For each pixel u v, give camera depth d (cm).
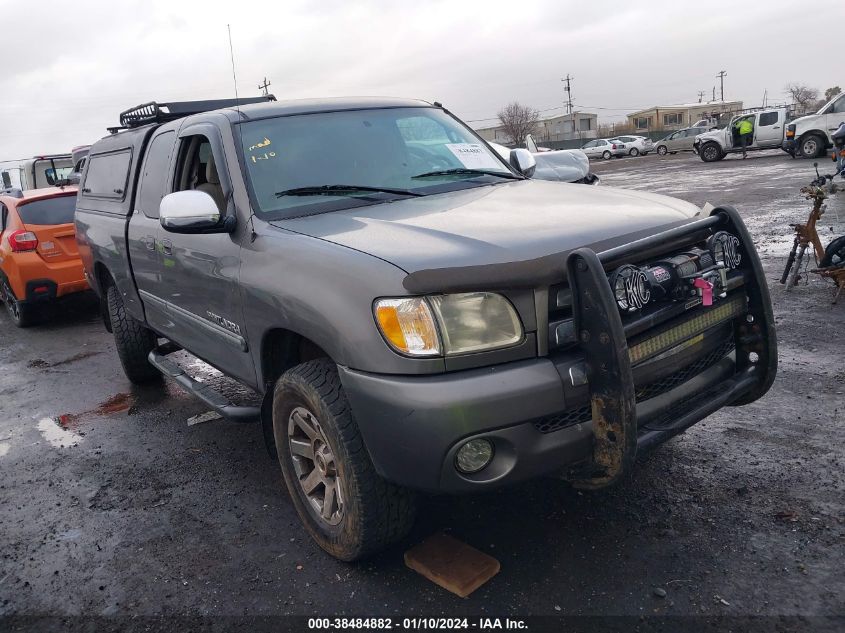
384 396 260
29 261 857
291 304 297
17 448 508
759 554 301
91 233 571
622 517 336
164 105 477
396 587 302
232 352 376
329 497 315
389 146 401
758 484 354
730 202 1406
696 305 298
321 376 296
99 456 477
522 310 263
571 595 286
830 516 322
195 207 338
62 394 624
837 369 493
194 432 501
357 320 267
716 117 4516
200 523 374
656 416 286
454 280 253
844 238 668
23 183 1961
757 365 323
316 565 324
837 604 268
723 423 425
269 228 333
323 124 399
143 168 486
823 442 391
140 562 343
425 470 261
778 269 799
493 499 360
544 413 258
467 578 295
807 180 1689
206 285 379
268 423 353
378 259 272
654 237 278
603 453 267
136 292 508
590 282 254
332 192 360
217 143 378
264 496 396
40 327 915
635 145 4753
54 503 415
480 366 259
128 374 609
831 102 2344
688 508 339
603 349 256
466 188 385
